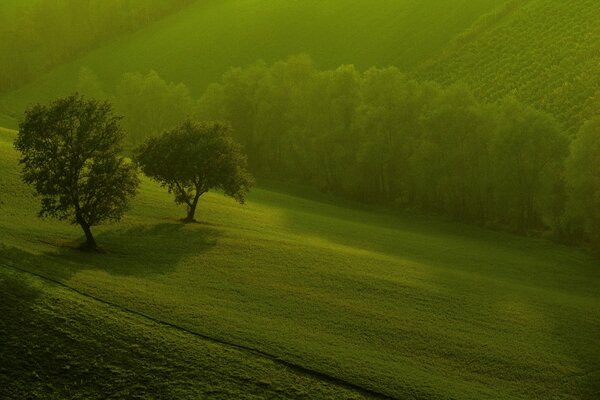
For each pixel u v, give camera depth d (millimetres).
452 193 90562
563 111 109812
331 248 61250
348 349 39406
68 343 34969
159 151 62688
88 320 37125
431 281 55000
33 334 35000
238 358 36219
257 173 118062
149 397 32344
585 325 48938
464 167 89125
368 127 98188
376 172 99750
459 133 88500
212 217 68562
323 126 105625
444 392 35500
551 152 80375
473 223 87250
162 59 178500
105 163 48812
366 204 98750
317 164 108062
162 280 46250
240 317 41594
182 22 199875
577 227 77312
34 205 58938
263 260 54156
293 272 52250
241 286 47656
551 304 53031
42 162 47531
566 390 38500
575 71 119125
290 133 111625
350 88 103812
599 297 58625
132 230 58312
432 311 48000
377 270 55750
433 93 98250
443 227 85312
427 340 42688
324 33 173500
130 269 47500
